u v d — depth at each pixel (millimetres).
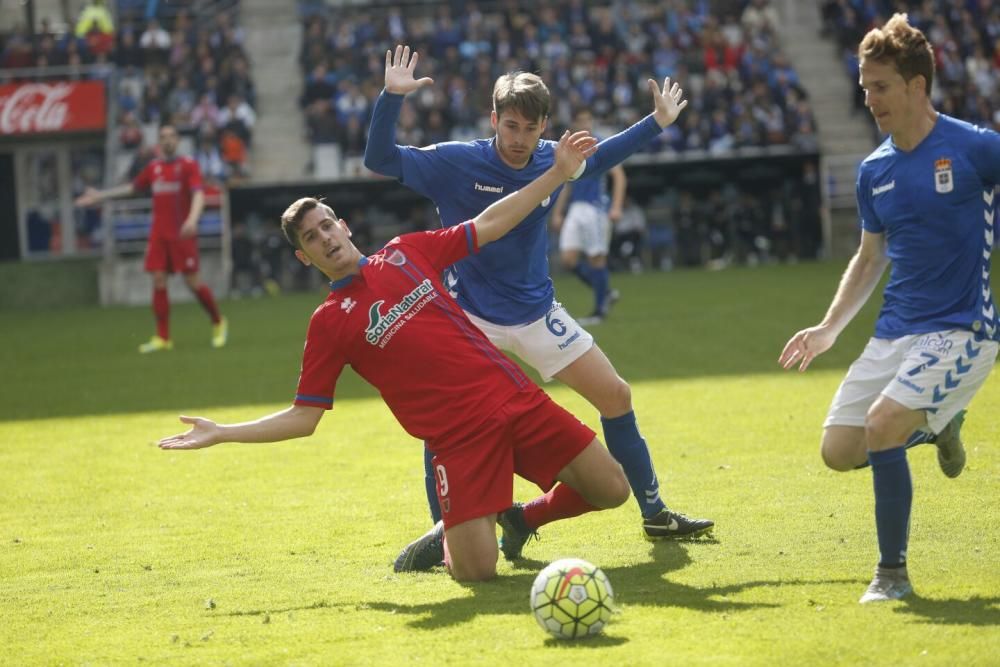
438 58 72750
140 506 18531
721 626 11547
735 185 69812
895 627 11219
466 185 15477
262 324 48875
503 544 14852
